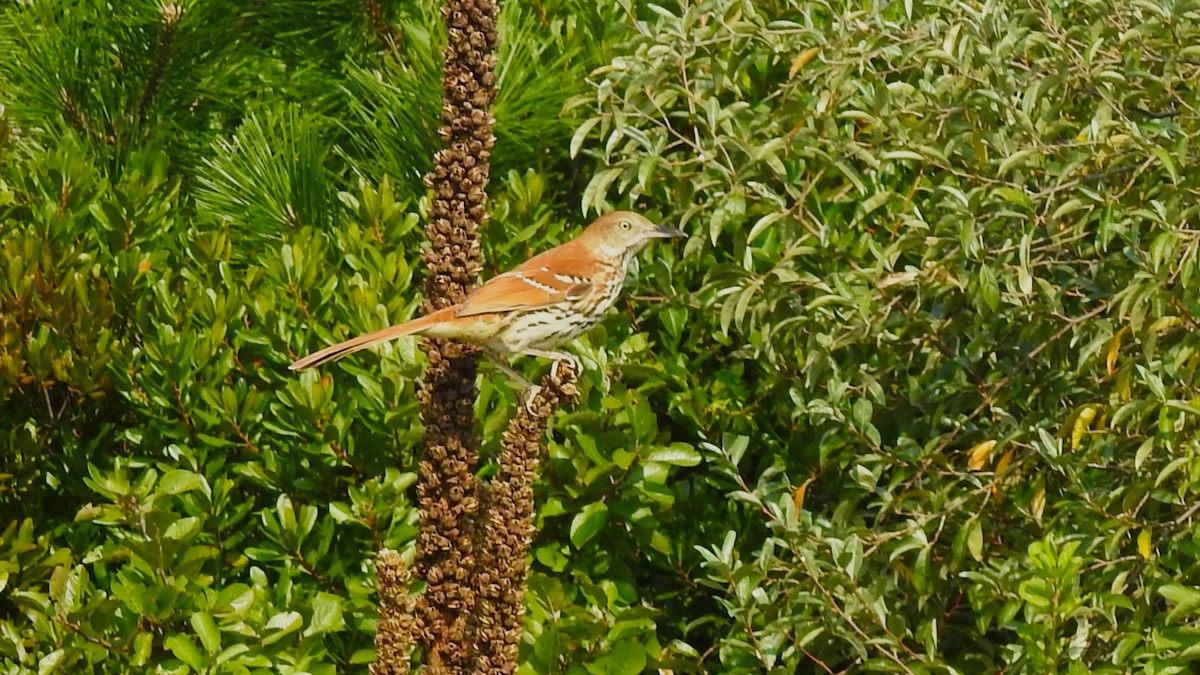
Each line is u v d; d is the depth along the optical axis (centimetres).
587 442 1071
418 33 1285
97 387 1216
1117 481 1014
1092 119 1018
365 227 1229
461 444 824
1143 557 970
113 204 1277
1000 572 980
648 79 1108
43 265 1209
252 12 1446
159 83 1423
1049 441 973
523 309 941
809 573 998
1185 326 973
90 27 1423
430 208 842
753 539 1190
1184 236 948
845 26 1110
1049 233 1022
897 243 1029
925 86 1065
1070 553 903
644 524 1086
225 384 1180
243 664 997
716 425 1197
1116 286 1028
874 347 1117
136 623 1031
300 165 1309
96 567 1140
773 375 1148
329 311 1178
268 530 1091
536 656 995
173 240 1304
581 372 1043
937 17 1135
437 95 1265
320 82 1440
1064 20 1146
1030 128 1009
